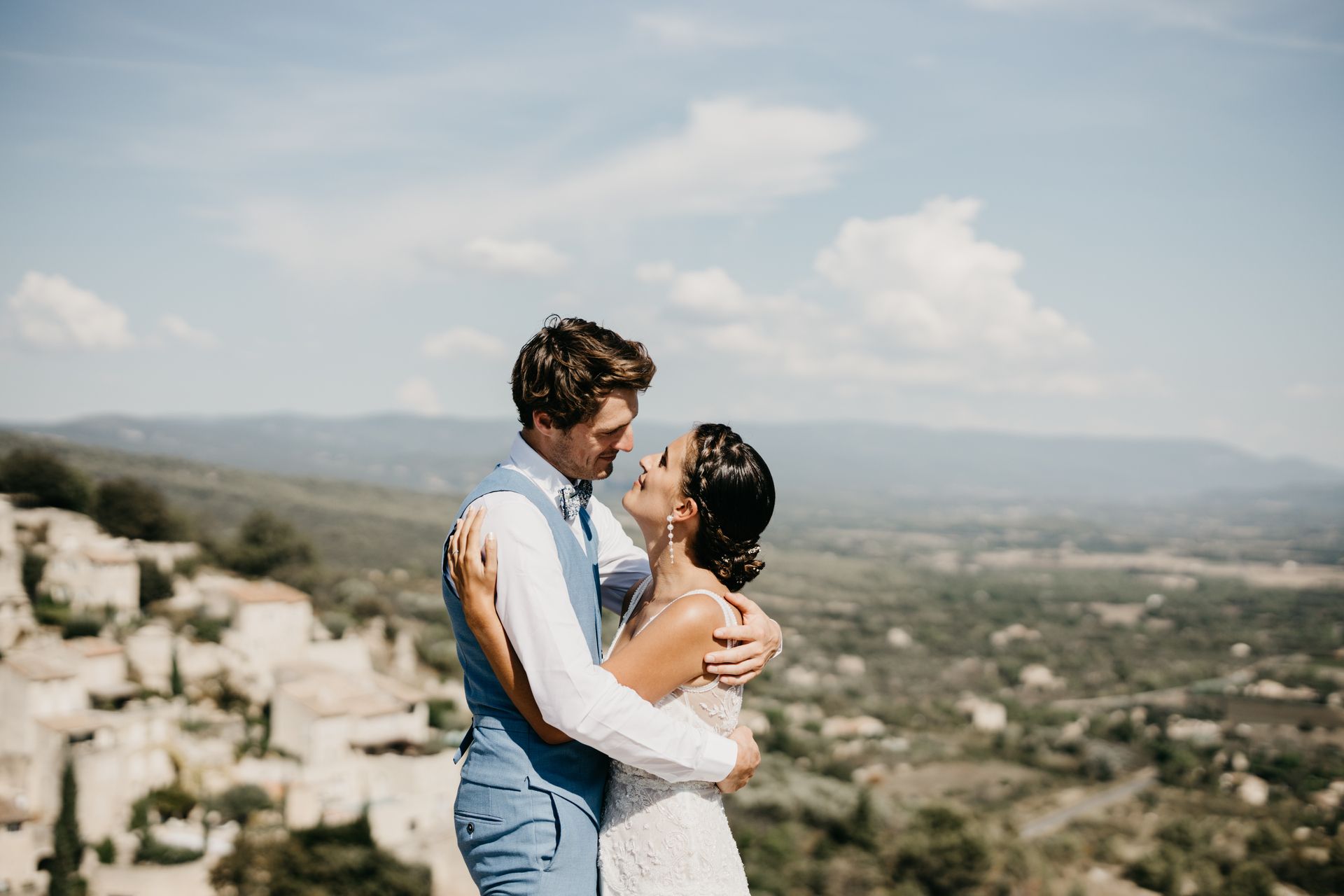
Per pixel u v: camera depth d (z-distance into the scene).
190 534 80.12
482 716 2.54
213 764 42.88
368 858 36.22
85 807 37.34
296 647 60.66
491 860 2.48
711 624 2.58
